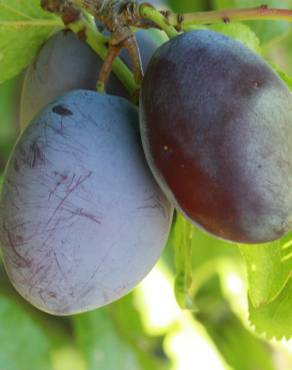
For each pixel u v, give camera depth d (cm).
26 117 27
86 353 36
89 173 22
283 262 26
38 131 23
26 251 23
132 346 37
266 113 21
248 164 21
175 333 38
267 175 21
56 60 26
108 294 23
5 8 26
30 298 23
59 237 22
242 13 23
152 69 22
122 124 23
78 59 26
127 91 25
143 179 23
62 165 23
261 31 33
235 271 38
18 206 23
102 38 25
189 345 39
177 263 28
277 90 22
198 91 21
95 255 23
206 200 21
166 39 27
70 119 23
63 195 22
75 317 36
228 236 22
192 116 21
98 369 36
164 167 22
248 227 22
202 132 21
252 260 26
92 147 23
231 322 39
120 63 25
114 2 24
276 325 27
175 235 28
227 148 21
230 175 21
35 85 26
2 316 34
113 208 23
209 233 22
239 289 38
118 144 23
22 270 23
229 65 22
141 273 23
